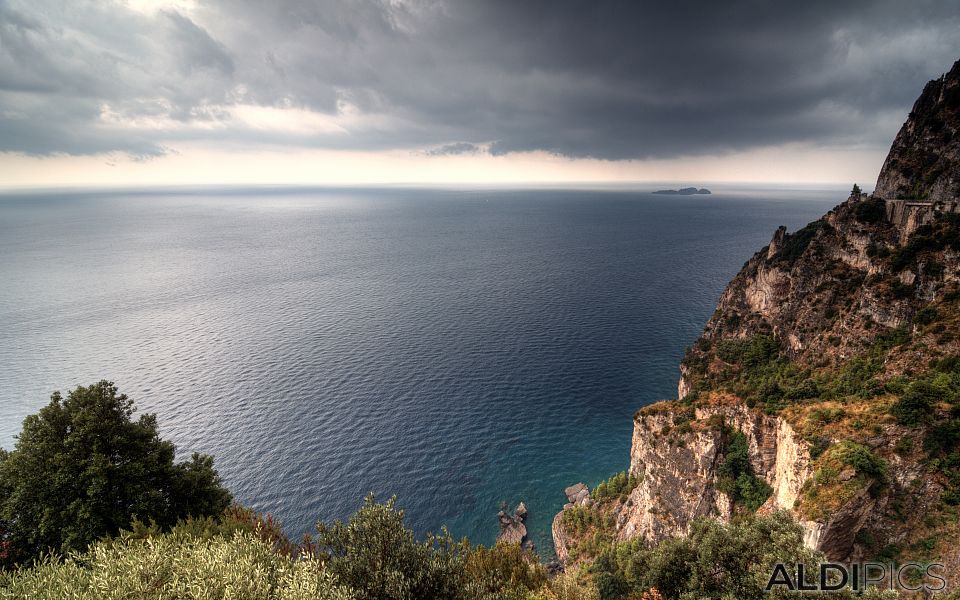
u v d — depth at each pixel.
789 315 97.38
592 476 102.25
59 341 173.25
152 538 24.44
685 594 33.00
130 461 35.78
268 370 148.25
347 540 27.55
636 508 76.44
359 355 161.12
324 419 120.31
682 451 67.81
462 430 116.81
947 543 44.84
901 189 89.88
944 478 48.16
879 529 47.59
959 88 86.88
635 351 164.25
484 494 97.12
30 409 123.06
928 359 62.81
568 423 120.75
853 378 67.38
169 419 118.81
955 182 79.69
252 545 23.86
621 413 125.56
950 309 66.94
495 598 28.25
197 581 20.23
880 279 79.06
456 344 172.12
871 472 48.16
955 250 70.12
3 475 33.62
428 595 25.69
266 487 95.69
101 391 37.09
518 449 110.31
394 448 109.19
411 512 92.00
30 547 32.44
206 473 39.28
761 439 63.25
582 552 78.06
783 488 56.97
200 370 148.00
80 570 21.23
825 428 54.41
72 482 33.25
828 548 46.47
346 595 21.42
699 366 101.88
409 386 138.75
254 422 118.12
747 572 32.09
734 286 119.19
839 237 94.00
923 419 50.38
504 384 140.62
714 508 64.56
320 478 98.75
